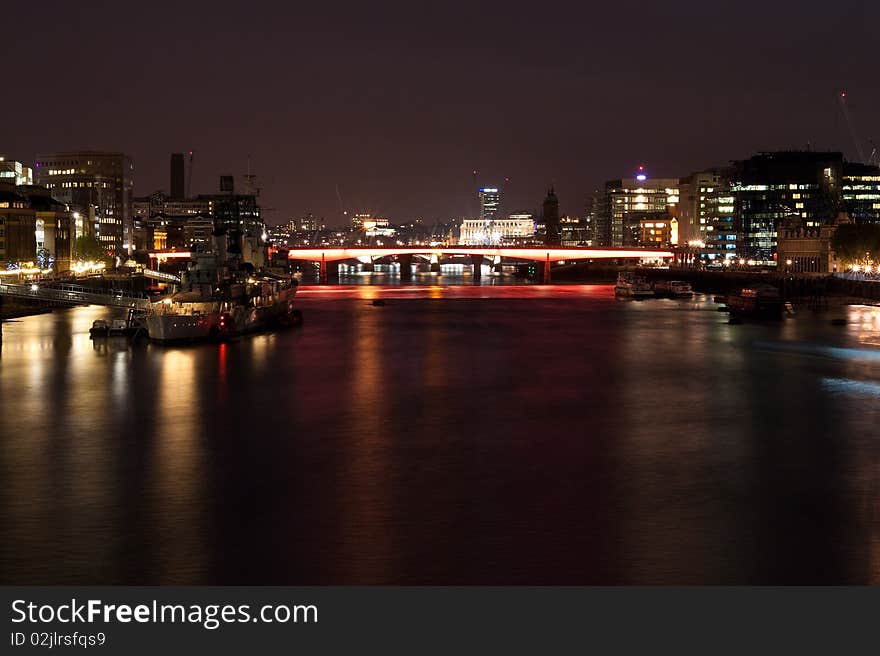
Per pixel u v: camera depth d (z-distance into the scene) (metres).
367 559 53.28
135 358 137.12
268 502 63.91
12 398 103.19
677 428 87.75
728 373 123.56
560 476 70.50
